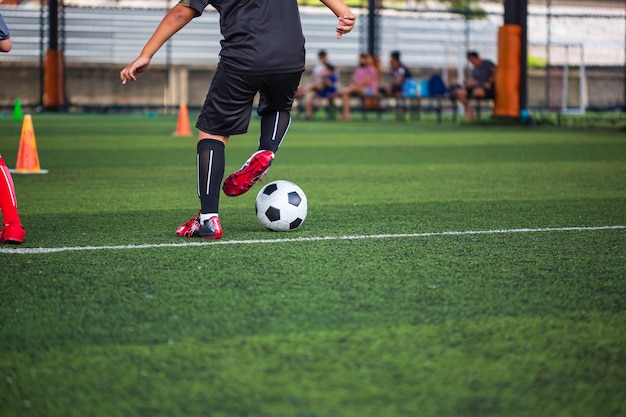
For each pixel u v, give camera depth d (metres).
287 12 5.36
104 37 33.28
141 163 11.25
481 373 2.85
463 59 35.62
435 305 3.71
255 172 5.41
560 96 34.53
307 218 6.38
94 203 7.31
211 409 2.54
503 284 4.13
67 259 4.71
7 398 2.66
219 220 5.97
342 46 36.03
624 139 16.47
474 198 7.68
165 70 33.53
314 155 12.83
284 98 5.57
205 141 5.43
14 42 32.50
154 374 2.84
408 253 4.91
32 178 9.38
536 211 6.81
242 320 3.46
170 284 4.09
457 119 27.47
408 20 35.91
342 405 2.57
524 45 22.45
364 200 7.53
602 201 7.45
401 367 2.90
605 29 35.00
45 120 24.86
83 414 2.54
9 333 3.31
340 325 3.39
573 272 4.42
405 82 25.11
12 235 5.18
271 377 2.80
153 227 5.94
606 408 2.58
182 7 5.24
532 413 2.53
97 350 3.09
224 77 5.31
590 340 3.22
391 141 16.14
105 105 32.91
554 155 12.73
